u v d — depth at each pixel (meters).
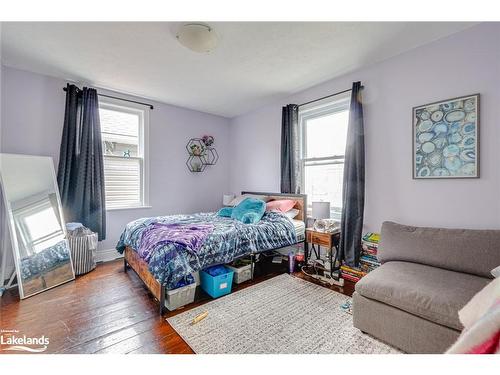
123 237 2.87
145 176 3.70
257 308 2.07
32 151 2.82
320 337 1.68
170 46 2.28
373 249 2.44
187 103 3.93
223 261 2.26
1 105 2.64
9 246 2.62
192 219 3.05
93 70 2.78
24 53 2.41
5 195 2.37
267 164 4.05
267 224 2.77
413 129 2.31
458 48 2.06
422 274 1.68
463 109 2.02
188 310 2.03
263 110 4.09
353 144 2.69
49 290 2.40
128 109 3.56
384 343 1.61
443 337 1.34
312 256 3.21
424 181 2.27
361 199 2.59
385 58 2.52
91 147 3.07
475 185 1.98
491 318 0.56
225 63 2.62
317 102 3.22
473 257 1.68
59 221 2.72
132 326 1.80
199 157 4.36
